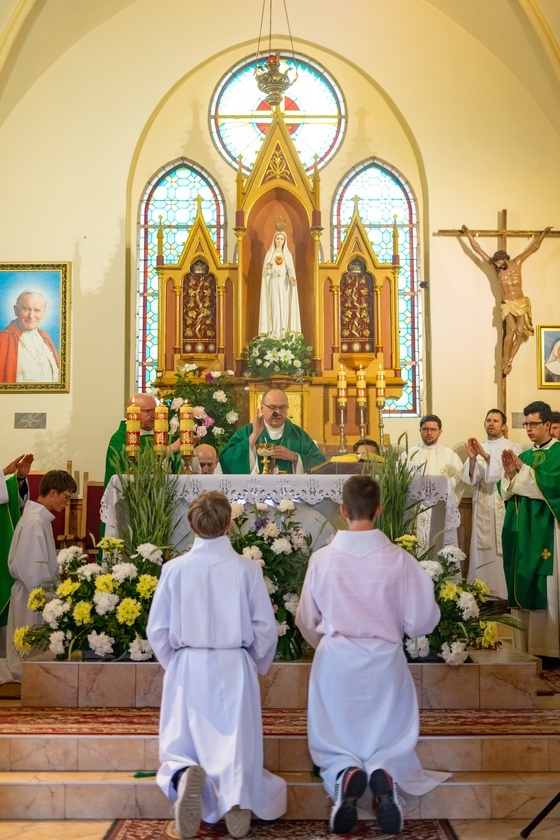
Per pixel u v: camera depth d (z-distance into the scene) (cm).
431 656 538
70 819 450
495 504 891
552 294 1148
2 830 434
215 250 1104
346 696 430
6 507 656
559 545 682
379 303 1098
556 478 685
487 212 1163
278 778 438
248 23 1196
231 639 421
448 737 475
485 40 1170
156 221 1202
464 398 1134
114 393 1130
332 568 441
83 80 1175
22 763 472
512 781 456
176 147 1205
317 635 454
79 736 473
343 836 427
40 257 1147
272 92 1091
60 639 533
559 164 1169
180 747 415
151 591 538
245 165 1207
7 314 1138
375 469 609
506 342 1120
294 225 1133
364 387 859
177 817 382
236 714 414
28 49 1108
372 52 1196
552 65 1097
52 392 1127
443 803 452
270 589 544
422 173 1183
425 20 1193
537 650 690
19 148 1160
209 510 430
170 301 1101
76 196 1157
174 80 1187
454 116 1181
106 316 1142
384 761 420
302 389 1054
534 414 720
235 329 1085
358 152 1205
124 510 621
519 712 520
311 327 1102
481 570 894
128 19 1186
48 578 632
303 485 605
